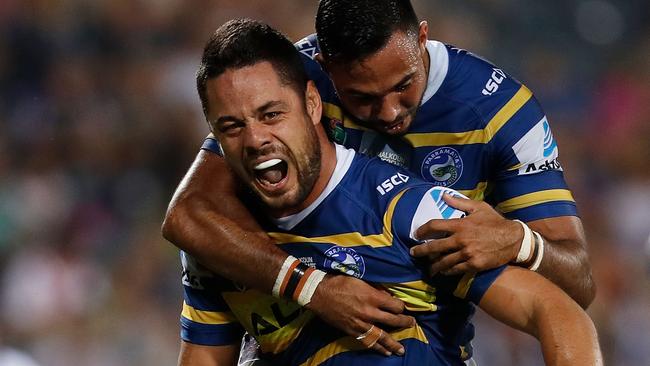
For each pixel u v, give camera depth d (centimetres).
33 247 3275
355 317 1141
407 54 1248
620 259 3325
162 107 3703
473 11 4172
